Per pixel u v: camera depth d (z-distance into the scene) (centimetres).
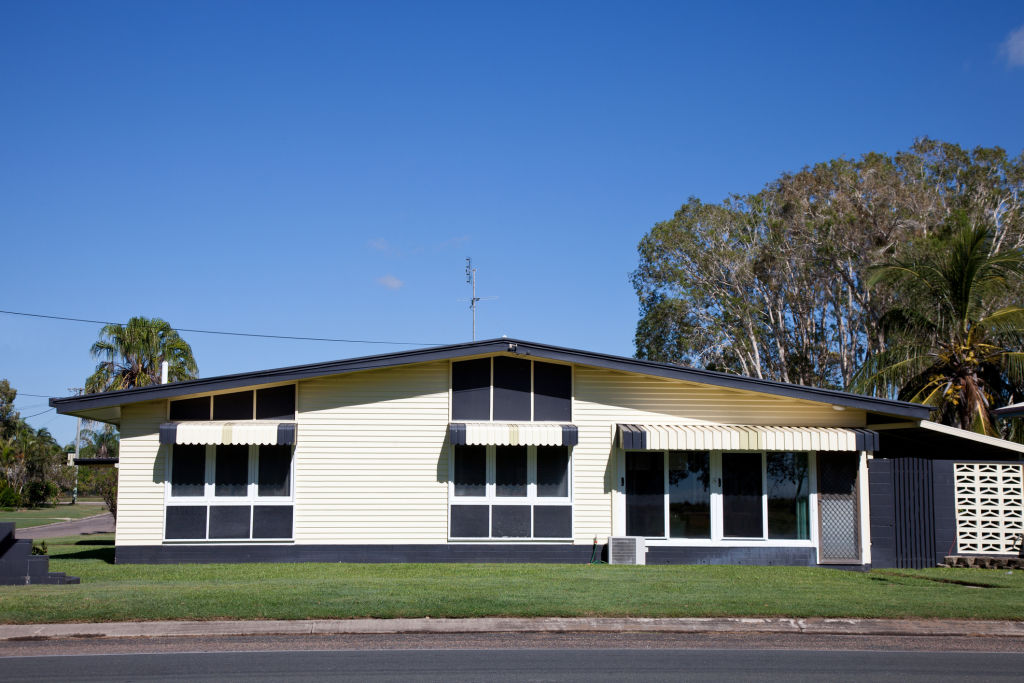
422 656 980
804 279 4550
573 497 1869
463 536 1842
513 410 1878
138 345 4150
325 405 1847
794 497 1873
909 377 2641
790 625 1155
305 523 1817
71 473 6756
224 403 1823
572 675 888
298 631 1110
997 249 4175
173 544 1786
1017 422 2533
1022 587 1466
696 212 4716
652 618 1166
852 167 4403
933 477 1864
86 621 1127
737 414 1914
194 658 964
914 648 1048
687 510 1872
